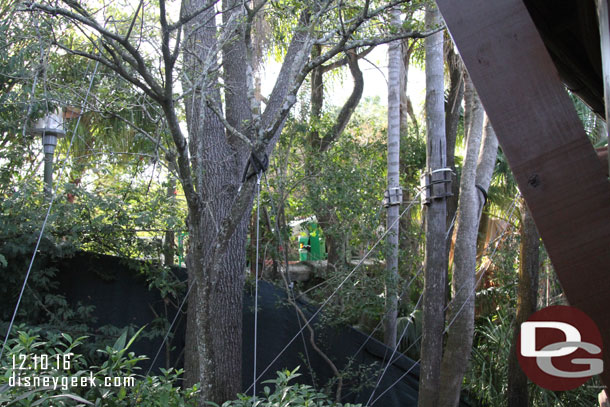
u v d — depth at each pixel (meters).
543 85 2.01
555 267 1.95
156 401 3.61
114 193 7.87
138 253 7.90
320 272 10.11
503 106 2.04
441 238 5.95
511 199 11.17
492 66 2.07
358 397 7.66
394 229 8.33
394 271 8.04
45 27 4.63
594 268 1.91
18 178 7.34
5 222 6.71
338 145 9.46
